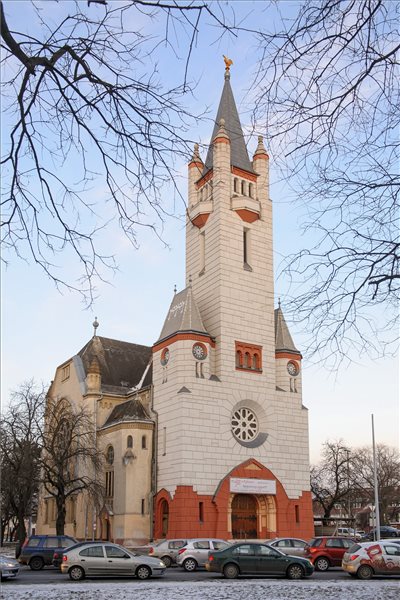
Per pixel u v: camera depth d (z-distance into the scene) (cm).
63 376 8550
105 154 1064
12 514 8131
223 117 7631
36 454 6028
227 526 6000
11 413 5997
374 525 7431
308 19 954
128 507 6328
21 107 1001
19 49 948
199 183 7462
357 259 1167
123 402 7631
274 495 6412
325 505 10756
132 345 8769
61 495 6053
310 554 4244
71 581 3450
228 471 6209
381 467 12138
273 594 2572
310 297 1195
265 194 7425
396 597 2430
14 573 3538
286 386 7044
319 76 1013
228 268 6844
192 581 3391
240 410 6600
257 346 6838
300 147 1086
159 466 6397
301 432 6912
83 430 7019
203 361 6431
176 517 5869
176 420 6206
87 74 1009
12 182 1052
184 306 6675
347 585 3002
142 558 3628
